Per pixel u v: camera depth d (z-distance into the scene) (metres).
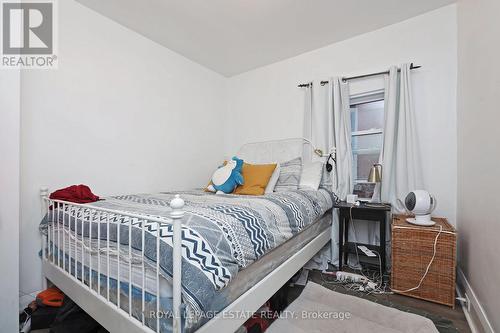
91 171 2.06
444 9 2.13
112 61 2.22
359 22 2.32
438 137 2.15
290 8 2.11
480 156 1.46
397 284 1.80
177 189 2.82
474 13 1.61
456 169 2.07
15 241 1.38
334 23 2.33
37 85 1.77
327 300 1.70
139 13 2.14
